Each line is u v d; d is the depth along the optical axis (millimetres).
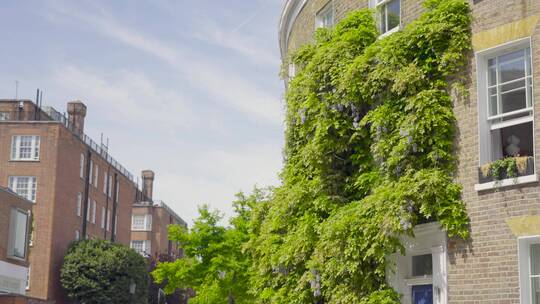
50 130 55406
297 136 18984
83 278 54219
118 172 73500
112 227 71312
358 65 16438
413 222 14531
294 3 23531
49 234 53562
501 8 13828
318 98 17781
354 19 17891
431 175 14203
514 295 12836
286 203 18344
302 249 17547
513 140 13664
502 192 13273
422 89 14930
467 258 13734
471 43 14328
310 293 17422
